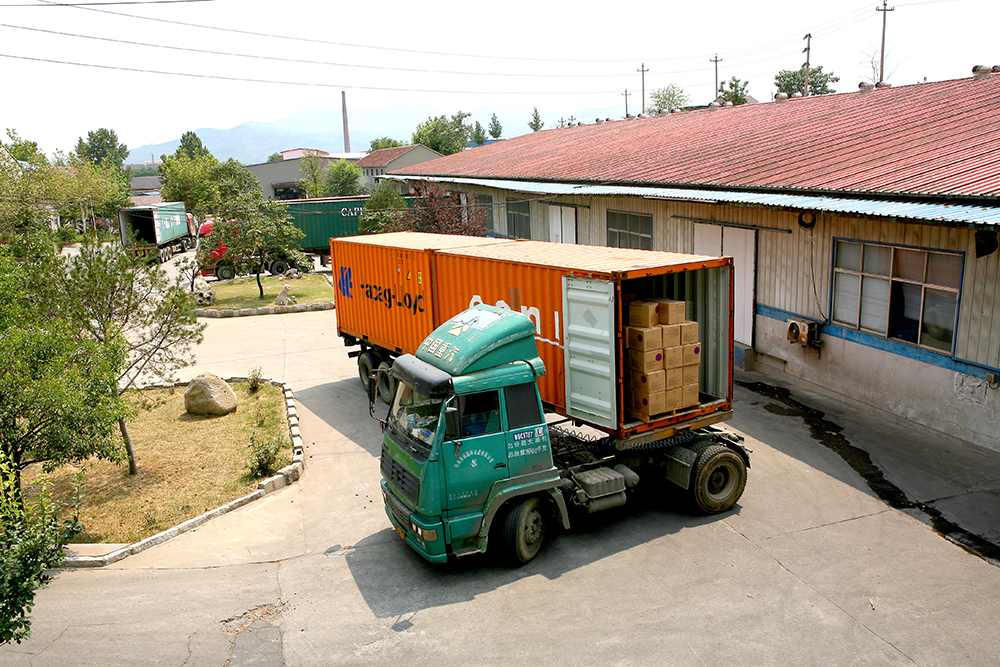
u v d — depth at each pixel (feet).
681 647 22.22
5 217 119.34
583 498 28.68
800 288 47.70
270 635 23.99
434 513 26.00
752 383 49.60
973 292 35.35
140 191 357.20
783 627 22.97
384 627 24.20
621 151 81.20
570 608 24.73
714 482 31.24
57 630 24.57
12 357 28.53
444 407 25.88
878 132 52.85
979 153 39.99
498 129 348.18
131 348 39.47
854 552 27.35
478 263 38.55
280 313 85.76
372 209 112.47
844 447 37.50
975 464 34.40
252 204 95.09
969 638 21.95
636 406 30.35
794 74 199.93
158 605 26.08
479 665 21.91
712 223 55.11
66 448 29.76
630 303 30.17
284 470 37.52
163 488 37.17
